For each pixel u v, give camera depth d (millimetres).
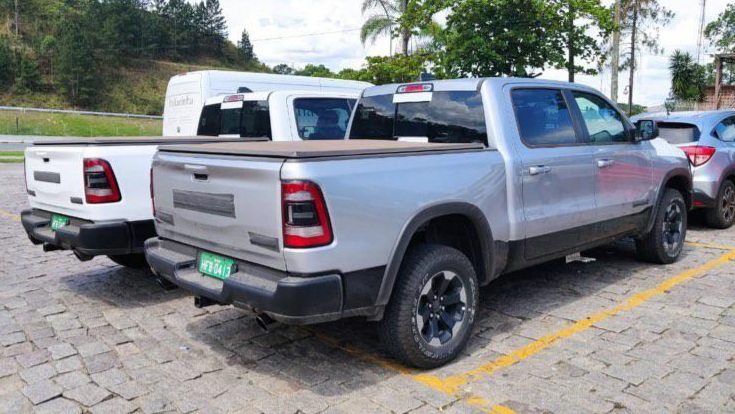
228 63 138250
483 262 4266
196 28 136125
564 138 4977
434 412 3354
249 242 3502
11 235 8336
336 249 3328
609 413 3312
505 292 5504
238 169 3477
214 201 3703
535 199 4578
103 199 4906
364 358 4105
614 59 26531
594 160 5133
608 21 14961
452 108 4723
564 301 5219
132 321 4855
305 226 3229
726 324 4586
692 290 5445
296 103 7457
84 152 4902
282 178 3246
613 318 4770
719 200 7984
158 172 4254
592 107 5414
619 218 5508
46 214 5562
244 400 3527
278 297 3242
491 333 4520
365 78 19953
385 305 3633
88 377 3842
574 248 5070
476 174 4121
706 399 3451
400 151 3738
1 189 13312
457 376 3805
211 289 3674
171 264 4008
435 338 3889
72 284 5910
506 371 3861
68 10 111438
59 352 4234
